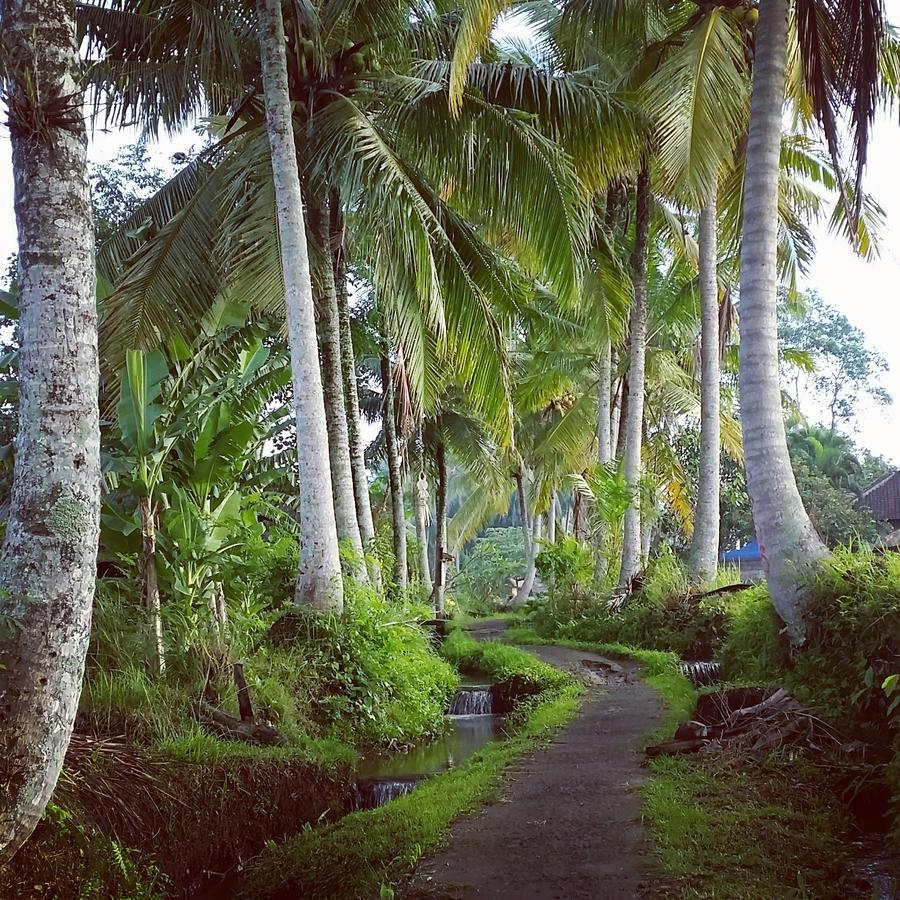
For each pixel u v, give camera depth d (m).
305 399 9.69
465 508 33.44
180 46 11.57
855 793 6.06
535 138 11.74
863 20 8.57
